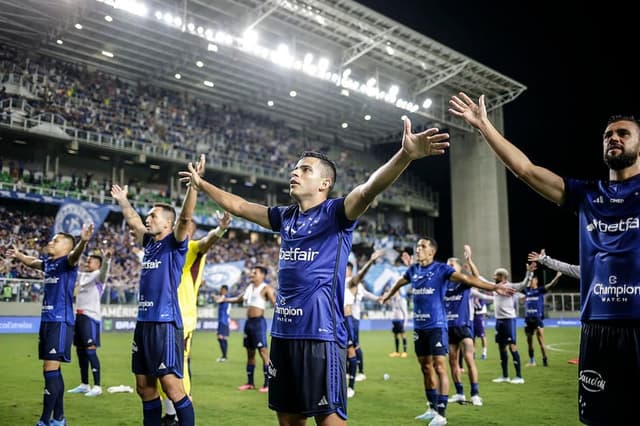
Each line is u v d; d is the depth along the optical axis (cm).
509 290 657
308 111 3597
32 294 1995
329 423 300
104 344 1620
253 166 3256
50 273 580
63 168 2855
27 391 800
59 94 2666
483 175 3659
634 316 269
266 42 2706
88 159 2945
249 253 3081
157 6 2331
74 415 643
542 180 303
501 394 853
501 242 3572
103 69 2922
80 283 805
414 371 1160
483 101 307
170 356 446
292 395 302
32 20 2394
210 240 532
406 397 825
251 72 2964
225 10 2461
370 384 968
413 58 2939
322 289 308
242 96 3356
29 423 593
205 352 1527
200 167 404
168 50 2738
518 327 3181
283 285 318
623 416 267
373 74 3142
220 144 3212
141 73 3011
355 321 1048
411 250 3906
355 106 3472
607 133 297
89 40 2620
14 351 1327
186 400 452
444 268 673
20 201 2609
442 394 634
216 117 3309
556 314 3259
